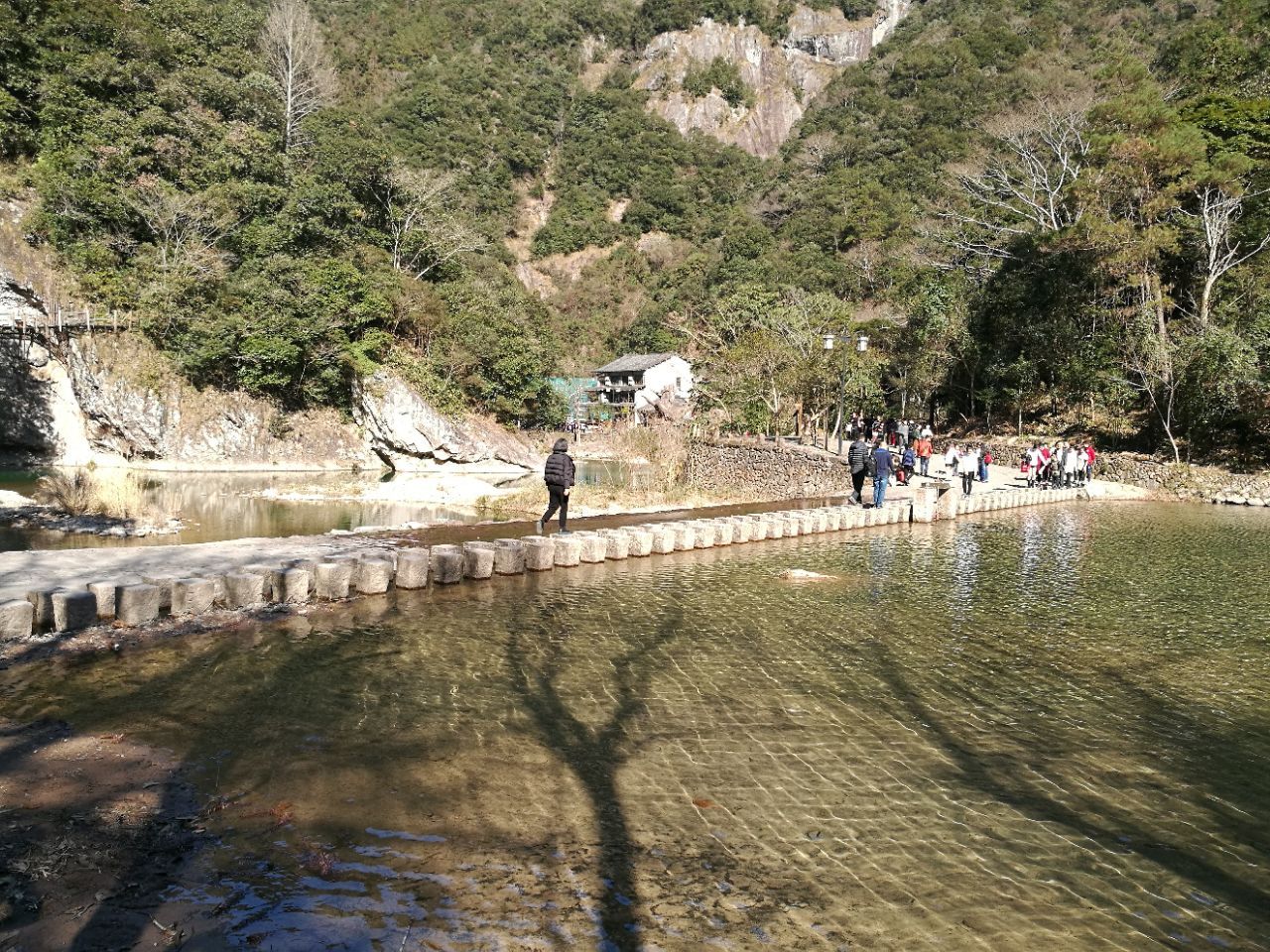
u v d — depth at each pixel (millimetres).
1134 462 31297
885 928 3844
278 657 7609
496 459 40781
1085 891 4254
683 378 63719
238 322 34219
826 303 50844
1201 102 37906
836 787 5359
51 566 9992
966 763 5867
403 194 47062
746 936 3729
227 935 3559
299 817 4648
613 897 3994
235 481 29438
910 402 45281
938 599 11359
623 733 6156
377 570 10258
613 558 13617
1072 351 36344
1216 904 4168
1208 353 29719
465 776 5281
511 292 57625
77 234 33656
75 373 32312
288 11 53656
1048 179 41062
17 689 6531
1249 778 5762
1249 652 9031
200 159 39000
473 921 3754
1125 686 7777
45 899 3729
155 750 5484
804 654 8414
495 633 8781
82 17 36781
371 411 37594
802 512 18125
